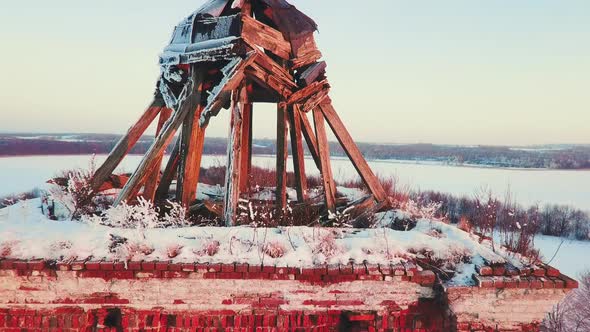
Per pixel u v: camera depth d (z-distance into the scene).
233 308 3.74
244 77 5.25
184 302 3.72
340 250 3.94
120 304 3.71
